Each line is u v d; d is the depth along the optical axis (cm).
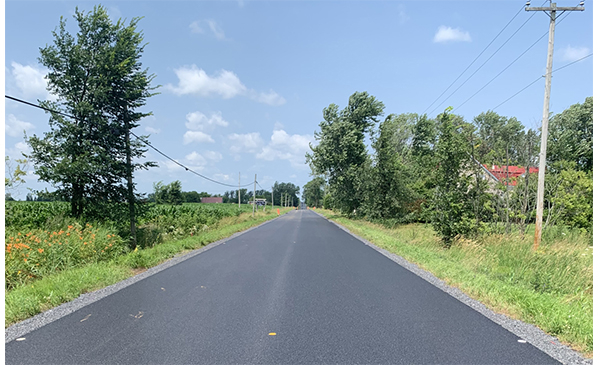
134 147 1756
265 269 970
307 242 1719
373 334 472
